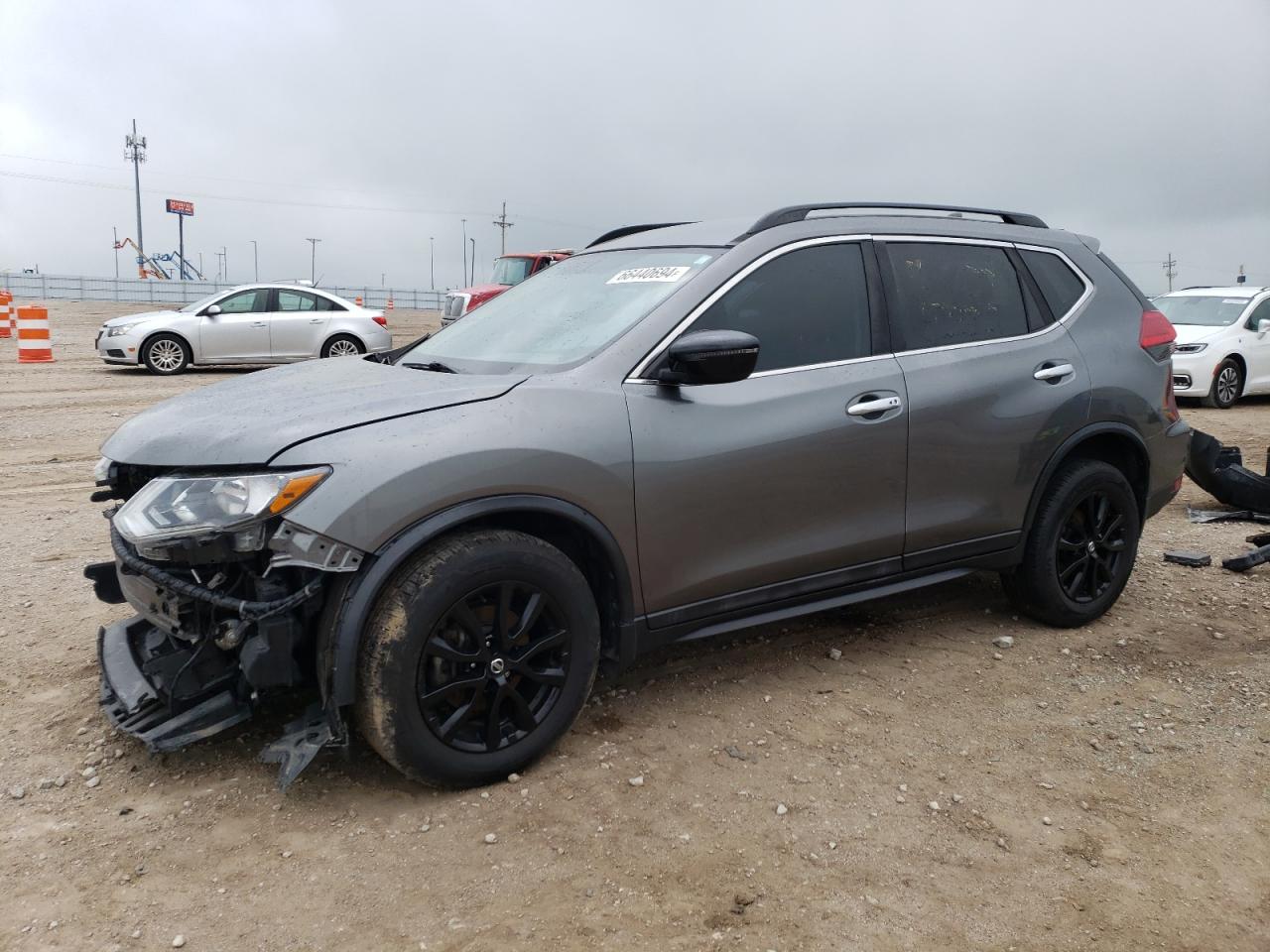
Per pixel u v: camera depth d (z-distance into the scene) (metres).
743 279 3.47
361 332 16.28
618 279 3.70
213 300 15.43
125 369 15.88
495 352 3.55
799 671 3.95
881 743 3.36
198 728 2.86
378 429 2.79
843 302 3.70
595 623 3.13
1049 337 4.22
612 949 2.32
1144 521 4.61
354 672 2.71
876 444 3.62
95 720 3.39
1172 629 4.48
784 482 3.42
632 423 3.12
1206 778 3.16
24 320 16.78
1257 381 13.48
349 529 2.64
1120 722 3.55
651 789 3.02
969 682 3.87
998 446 3.96
